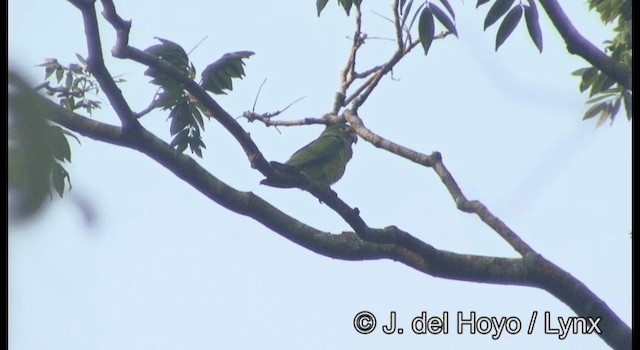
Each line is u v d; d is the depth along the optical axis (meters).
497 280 13.89
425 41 11.98
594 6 15.80
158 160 12.23
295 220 13.50
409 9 12.05
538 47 11.52
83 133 11.82
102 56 10.81
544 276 13.92
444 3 11.93
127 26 11.33
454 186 15.49
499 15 11.48
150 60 11.78
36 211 3.07
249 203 12.99
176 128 13.35
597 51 12.49
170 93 12.97
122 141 11.87
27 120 3.11
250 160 13.38
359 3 13.82
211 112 12.51
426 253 13.57
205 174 12.65
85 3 10.17
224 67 12.97
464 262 13.84
